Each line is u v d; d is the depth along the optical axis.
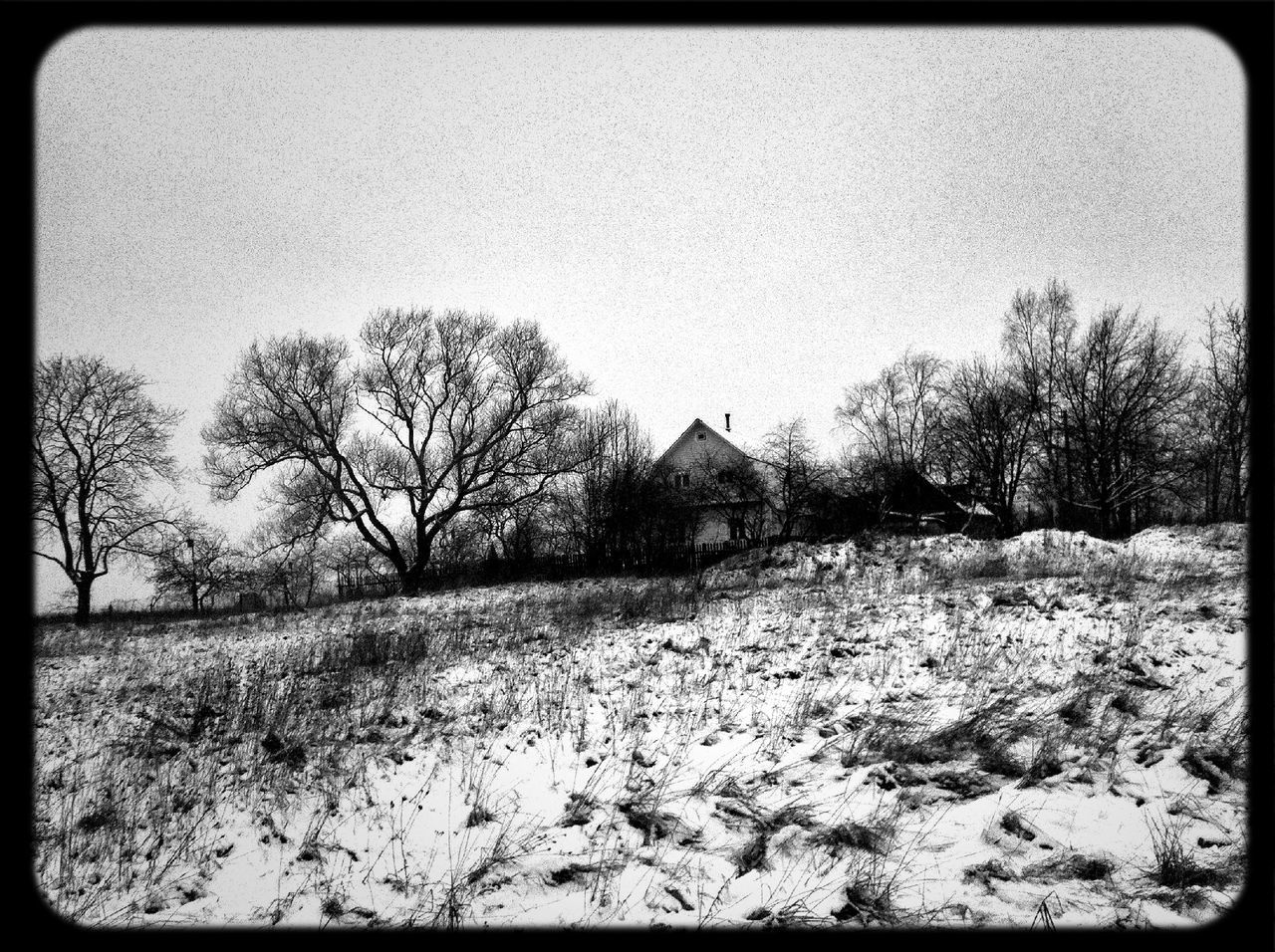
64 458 35.12
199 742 8.09
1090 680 7.40
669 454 47.47
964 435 42.47
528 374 37.31
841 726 7.02
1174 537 20.91
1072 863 4.80
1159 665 7.79
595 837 5.54
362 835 5.79
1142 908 4.36
